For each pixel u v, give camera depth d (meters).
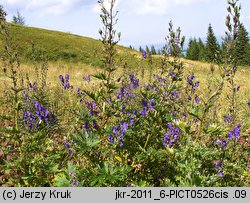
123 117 5.35
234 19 3.91
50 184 4.68
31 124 4.76
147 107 5.23
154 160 4.96
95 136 4.27
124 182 4.47
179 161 4.33
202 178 4.20
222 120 7.70
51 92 9.88
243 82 18.08
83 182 4.23
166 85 5.36
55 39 44.72
